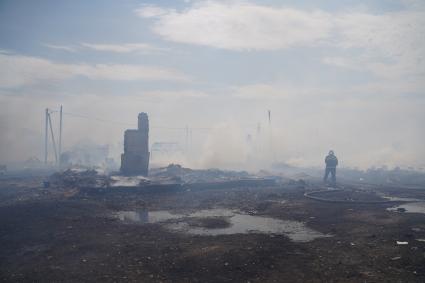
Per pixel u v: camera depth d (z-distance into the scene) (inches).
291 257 454.9
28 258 453.7
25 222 653.9
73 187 1086.4
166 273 400.8
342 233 589.6
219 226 653.3
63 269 412.5
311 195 1052.5
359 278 377.1
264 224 674.2
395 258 440.8
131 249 493.7
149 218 727.1
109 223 665.6
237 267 417.4
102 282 373.1
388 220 682.2
